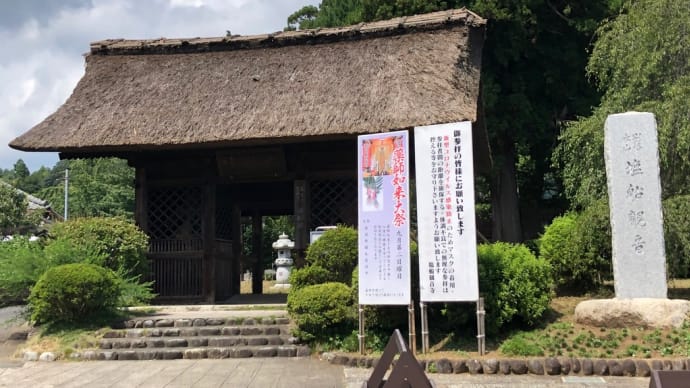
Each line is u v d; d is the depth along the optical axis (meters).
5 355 10.25
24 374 8.59
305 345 9.81
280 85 13.27
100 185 45.16
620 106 12.01
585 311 9.48
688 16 11.04
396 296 9.05
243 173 13.51
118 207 43.84
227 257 15.21
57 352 9.84
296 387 7.55
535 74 21.25
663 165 11.08
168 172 13.81
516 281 9.32
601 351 8.53
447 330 9.70
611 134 9.81
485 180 23.19
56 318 10.79
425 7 20.19
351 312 9.78
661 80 11.55
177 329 10.35
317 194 13.41
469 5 19.89
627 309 9.05
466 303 9.42
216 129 12.30
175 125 12.59
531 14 19.86
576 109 20.83
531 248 16.36
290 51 14.38
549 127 21.20
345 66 13.45
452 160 9.02
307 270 10.45
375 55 13.53
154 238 13.77
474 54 14.16
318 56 14.02
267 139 12.02
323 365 8.97
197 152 13.60
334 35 14.30
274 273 29.80
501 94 20.80
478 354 8.72
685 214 10.56
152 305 13.30
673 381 3.42
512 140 21.31
